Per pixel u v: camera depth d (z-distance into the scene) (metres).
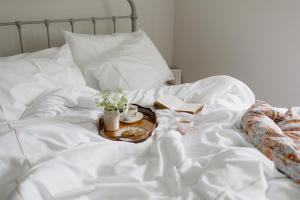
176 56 3.17
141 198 0.98
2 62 1.69
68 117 1.51
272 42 2.28
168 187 1.05
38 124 1.35
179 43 3.09
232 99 1.83
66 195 0.98
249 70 2.50
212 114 1.56
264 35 2.31
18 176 1.09
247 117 1.40
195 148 1.28
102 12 2.51
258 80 2.46
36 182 0.98
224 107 1.70
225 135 1.33
